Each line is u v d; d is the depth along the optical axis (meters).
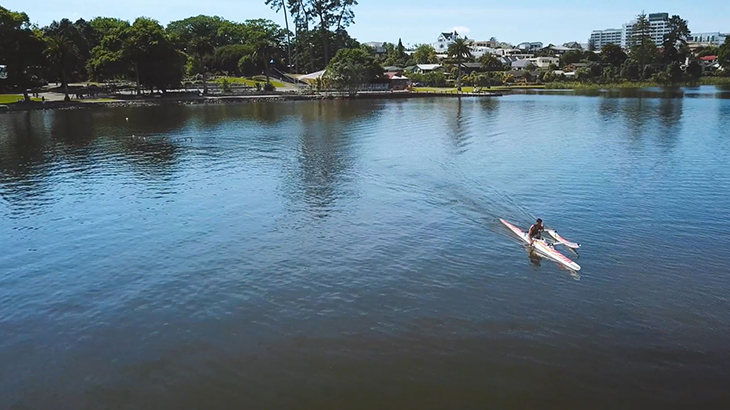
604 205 46.44
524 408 21.56
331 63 185.38
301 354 25.27
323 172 61.09
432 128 96.56
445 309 29.14
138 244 39.16
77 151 75.69
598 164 62.50
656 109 125.56
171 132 93.56
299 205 48.25
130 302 30.55
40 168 64.62
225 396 22.50
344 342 26.16
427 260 35.59
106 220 44.66
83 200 50.72
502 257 36.00
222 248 38.09
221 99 152.00
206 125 102.69
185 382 23.47
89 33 194.75
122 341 26.70
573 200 48.09
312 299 30.44
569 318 28.14
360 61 184.00
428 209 46.38
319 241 39.22
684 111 119.94
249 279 33.09
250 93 166.38
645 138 81.56
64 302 30.72
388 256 36.31
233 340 26.55
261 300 30.45
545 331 26.94
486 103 150.38
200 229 42.09
